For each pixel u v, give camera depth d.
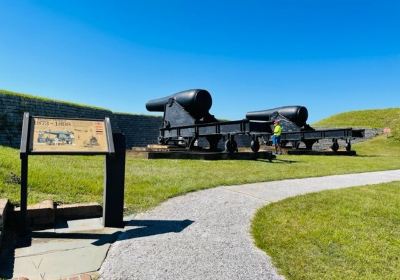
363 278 3.32
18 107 19.45
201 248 3.99
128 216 5.22
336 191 7.09
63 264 3.51
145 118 27.81
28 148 4.23
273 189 7.23
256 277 3.33
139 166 9.65
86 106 24.16
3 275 3.24
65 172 7.39
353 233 4.50
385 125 33.72
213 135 13.91
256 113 22.70
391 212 5.52
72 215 5.03
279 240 4.21
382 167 12.17
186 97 14.59
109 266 3.48
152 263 3.57
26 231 4.35
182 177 8.05
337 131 18.58
